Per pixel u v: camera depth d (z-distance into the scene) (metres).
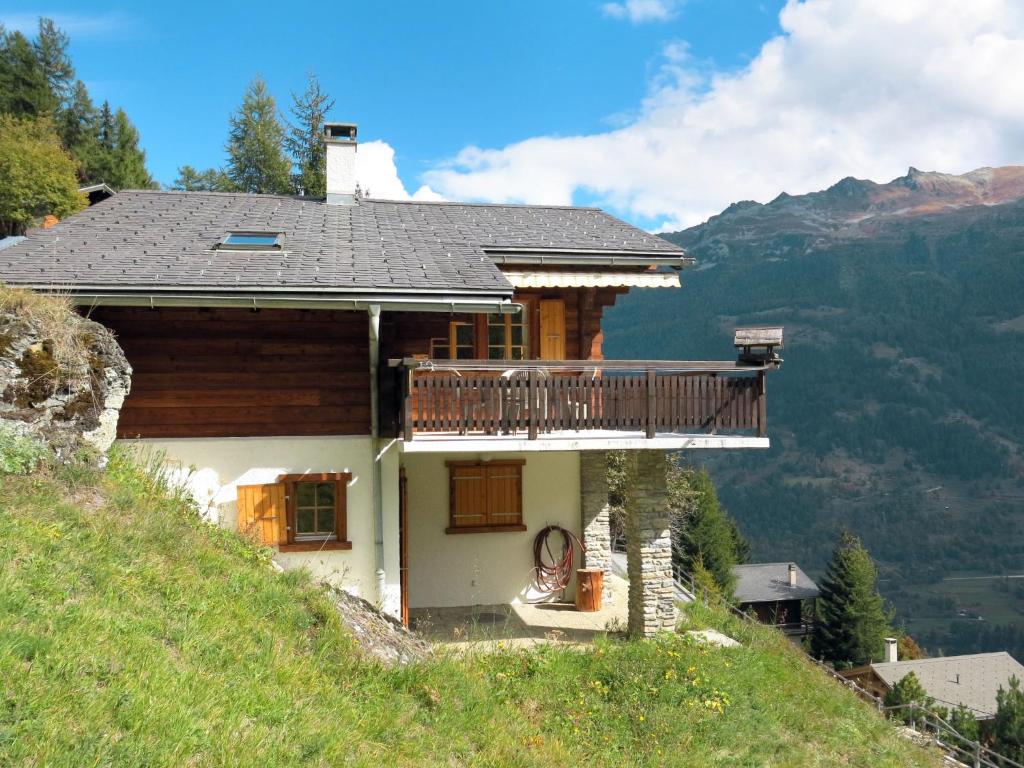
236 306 9.44
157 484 9.05
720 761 8.29
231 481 10.16
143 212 12.69
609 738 8.09
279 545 10.23
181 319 10.13
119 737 4.17
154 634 5.53
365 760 5.16
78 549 6.22
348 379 10.49
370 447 10.49
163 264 9.88
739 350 10.96
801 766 8.66
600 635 11.27
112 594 5.73
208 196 14.26
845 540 48.69
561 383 10.41
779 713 9.87
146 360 10.05
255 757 4.56
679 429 11.79
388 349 10.51
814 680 12.28
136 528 7.14
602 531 13.59
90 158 43.00
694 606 14.01
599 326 13.40
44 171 26.95
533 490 13.38
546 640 11.05
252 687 5.43
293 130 39.41
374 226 12.95
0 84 44.28
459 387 10.16
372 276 9.91
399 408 10.39
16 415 7.59
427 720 6.39
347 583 10.41
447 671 7.55
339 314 10.48
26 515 6.46
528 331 13.14
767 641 13.20
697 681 9.70
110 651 4.95
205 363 10.17
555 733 7.82
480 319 12.95
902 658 49.72
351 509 10.44
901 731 12.28
